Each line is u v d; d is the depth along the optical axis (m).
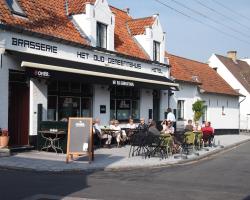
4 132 14.17
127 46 23.25
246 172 13.16
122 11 27.30
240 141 27.69
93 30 19.53
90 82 17.47
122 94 22.03
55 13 18.88
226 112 37.28
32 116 15.80
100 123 20.05
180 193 9.37
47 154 14.90
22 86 15.59
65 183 10.17
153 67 24.89
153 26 25.05
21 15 16.00
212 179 11.56
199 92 32.03
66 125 15.24
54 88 17.14
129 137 20.02
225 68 44.44
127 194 9.05
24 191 9.02
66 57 17.69
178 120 28.75
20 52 15.14
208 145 22.22
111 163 13.57
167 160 15.00
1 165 12.10
